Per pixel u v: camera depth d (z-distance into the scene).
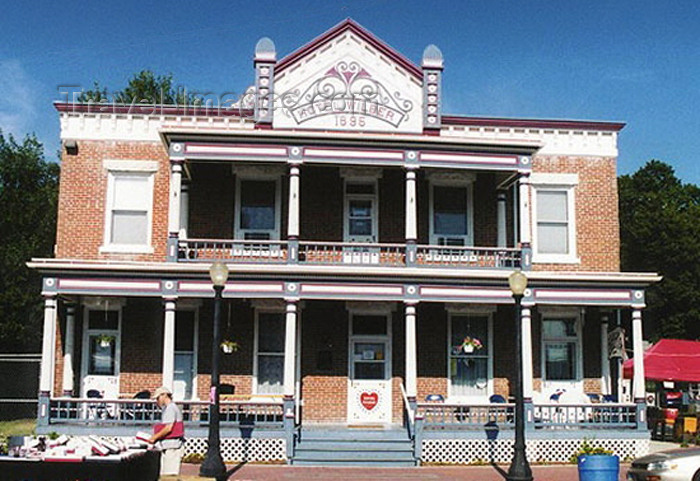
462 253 25.75
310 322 25.09
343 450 22.17
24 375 31.88
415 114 25.42
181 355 24.75
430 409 24.03
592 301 23.88
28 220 38.38
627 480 19.23
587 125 26.78
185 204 25.05
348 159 23.58
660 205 58.94
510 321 25.72
